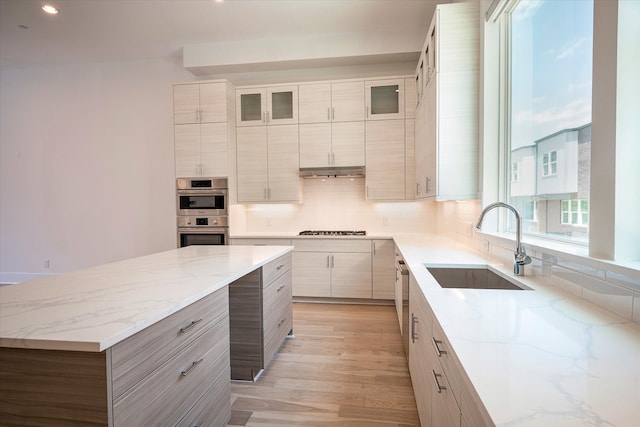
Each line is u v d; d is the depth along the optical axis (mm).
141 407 1123
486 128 2514
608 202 1158
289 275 3039
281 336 2781
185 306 1344
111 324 1055
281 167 4297
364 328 3342
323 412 1995
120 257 5039
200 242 4297
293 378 2387
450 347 916
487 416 605
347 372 2461
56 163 5113
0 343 962
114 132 4977
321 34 4109
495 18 2467
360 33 4051
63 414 1013
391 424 1882
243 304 2352
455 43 2656
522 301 1308
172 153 4871
